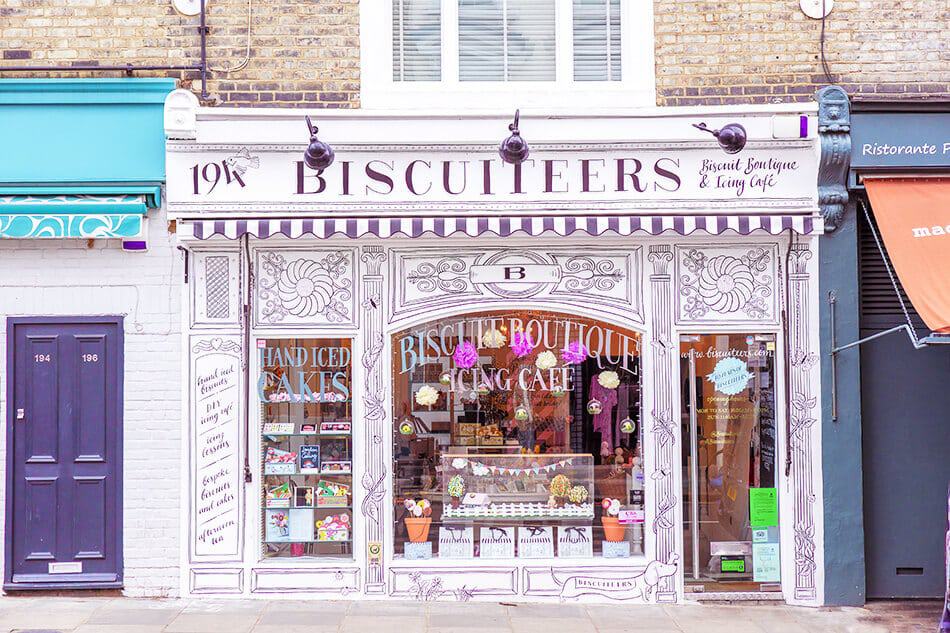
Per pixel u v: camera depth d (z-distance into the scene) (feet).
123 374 25.49
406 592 25.68
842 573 25.46
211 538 25.43
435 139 25.18
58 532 25.36
